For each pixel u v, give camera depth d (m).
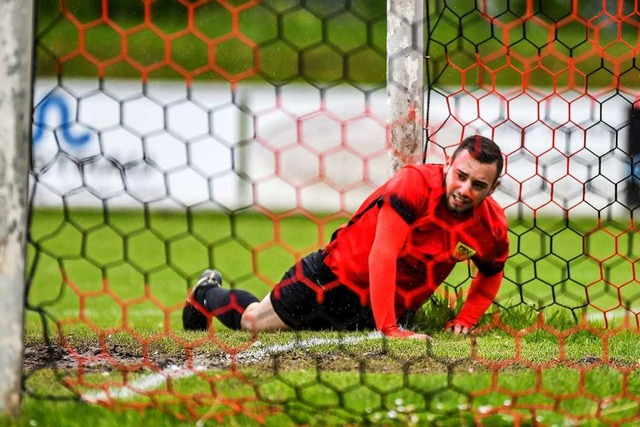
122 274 32.53
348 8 16.22
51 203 47.59
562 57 21.23
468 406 12.05
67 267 33.75
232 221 16.27
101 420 11.84
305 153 47.62
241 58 60.91
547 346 17.17
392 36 19.56
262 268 33.72
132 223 44.59
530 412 12.02
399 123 19.72
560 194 46.03
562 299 25.95
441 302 20.28
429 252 17.11
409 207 16.39
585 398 12.65
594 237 41.03
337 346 16.34
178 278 31.80
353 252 17.61
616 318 22.91
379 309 16.38
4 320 11.91
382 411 12.00
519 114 46.19
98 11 62.91
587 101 46.19
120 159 48.28
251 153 49.34
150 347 16.47
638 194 45.50
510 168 45.75
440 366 14.70
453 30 59.38
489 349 16.52
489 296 18.64
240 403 12.28
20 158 11.84
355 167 46.50
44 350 16.09
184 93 49.44
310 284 16.97
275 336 17.67
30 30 11.80
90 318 22.69
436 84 21.83
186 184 49.38
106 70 59.25
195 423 11.78
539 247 38.06
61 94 47.97
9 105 11.73
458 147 16.45
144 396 12.85
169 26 63.72
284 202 48.38
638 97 21.66
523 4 61.41
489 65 58.16
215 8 64.19
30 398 12.55
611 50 58.44
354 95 48.84
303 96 48.91
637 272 32.56
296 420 11.80
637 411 12.25
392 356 15.45
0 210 11.81
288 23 63.78
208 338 17.42
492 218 17.44
